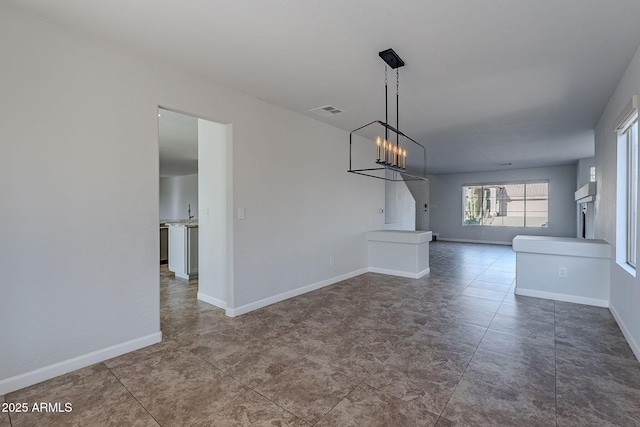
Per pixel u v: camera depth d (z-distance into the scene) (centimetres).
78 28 219
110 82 239
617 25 211
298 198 409
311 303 375
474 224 1034
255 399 188
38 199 208
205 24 214
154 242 265
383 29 219
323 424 166
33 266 206
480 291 428
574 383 204
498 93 338
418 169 971
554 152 670
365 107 385
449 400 186
